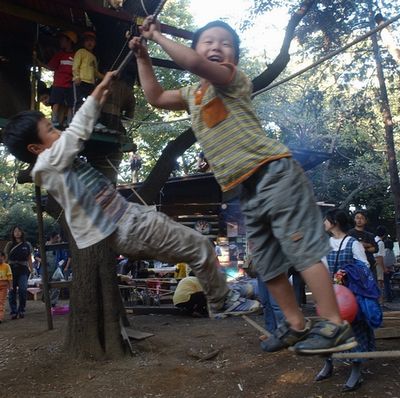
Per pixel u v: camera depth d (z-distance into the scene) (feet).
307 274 7.33
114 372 18.74
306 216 7.41
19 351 21.90
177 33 24.36
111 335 20.67
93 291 20.98
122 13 22.56
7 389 17.39
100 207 8.29
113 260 21.52
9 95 24.29
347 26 39.78
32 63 25.55
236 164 7.64
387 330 20.62
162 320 30.45
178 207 42.98
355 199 80.38
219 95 7.85
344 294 14.42
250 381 17.07
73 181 8.30
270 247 8.08
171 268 43.57
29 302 45.47
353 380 15.51
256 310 8.54
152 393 16.66
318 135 70.49
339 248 16.30
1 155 94.63
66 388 17.48
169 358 20.26
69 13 23.15
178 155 23.66
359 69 48.44
